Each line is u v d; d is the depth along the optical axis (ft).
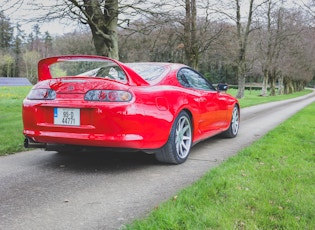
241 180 10.47
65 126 11.76
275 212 7.96
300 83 282.56
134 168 13.09
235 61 117.70
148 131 11.78
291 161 13.23
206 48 67.21
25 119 12.65
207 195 9.04
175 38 59.31
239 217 7.66
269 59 137.80
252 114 41.47
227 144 18.83
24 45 289.94
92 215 8.39
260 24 120.88
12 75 305.32
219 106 18.03
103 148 11.79
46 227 7.70
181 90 13.98
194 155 15.72
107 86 11.44
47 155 15.49
